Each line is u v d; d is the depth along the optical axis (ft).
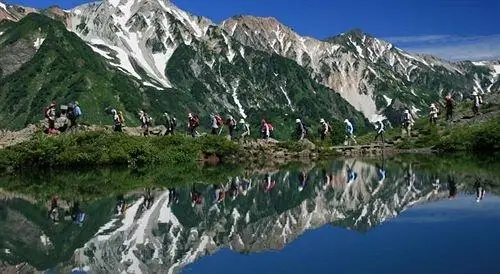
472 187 96.22
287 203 93.20
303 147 220.02
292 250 55.83
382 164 165.99
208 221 77.66
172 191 114.11
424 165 149.79
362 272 45.14
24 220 82.12
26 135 208.23
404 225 65.36
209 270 49.55
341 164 178.70
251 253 55.83
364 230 64.23
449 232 59.41
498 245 52.29
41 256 58.90
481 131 192.95
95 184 131.95
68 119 213.87
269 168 173.47
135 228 73.46
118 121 220.64
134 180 140.15
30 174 168.25
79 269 53.06
